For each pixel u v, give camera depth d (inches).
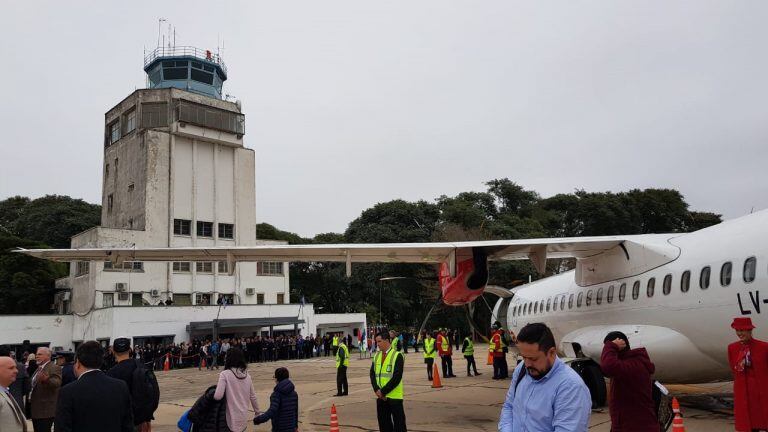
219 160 1828.2
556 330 600.4
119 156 1811.0
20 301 1651.1
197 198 1761.8
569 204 2374.5
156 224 1665.8
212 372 1192.8
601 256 507.8
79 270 1615.4
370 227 2074.3
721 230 402.3
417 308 2101.4
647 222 2381.9
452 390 667.4
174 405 650.8
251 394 269.0
